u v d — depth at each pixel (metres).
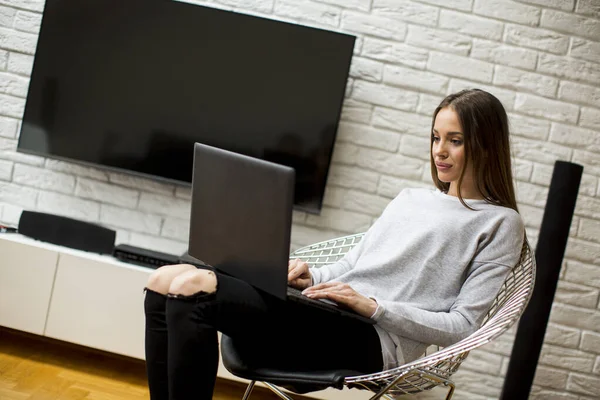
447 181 1.70
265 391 2.89
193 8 2.93
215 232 1.48
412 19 2.99
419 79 2.99
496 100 1.66
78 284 2.70
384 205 3.00
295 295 1.36
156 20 2.94
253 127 2.92
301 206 2.90
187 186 2.95
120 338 2.70
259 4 3.00
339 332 1.50
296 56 2.89
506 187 1.68
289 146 2.90
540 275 2.63
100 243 2.78
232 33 2.92
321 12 2.99
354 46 2.87
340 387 1.38
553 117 3.00
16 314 2.72
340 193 3.00
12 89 3.06
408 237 1.70
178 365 1.38
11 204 3.07
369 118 2.99
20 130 3.03
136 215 3.05
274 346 1.50
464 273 1.63
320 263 2.09
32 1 3.05
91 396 2.48
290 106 2.90
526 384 2.64
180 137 2.95
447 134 1.66
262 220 1.35
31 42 3.06
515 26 2.99
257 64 2.91
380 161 3.00
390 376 1.40
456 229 1.64
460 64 2.99
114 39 2.96
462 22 2.99
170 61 2.94
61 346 2.94
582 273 3.02
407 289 1.63
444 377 1.44
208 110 2.93
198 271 1.43
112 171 2.97
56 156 2.99
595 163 3.01
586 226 3.02
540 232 2.66
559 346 3.04
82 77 2.97
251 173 1.37
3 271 2.71
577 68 3.00
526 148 3.01
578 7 2.99
